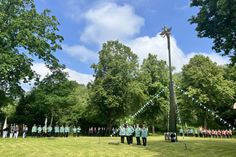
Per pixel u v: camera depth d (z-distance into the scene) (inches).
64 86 2053.4
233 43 915.4
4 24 1577.3
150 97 2603.3
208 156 784.3
